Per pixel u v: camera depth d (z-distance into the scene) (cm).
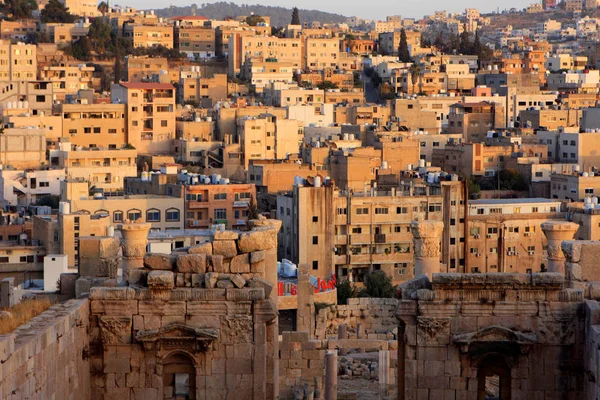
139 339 6103
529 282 6094
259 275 6231
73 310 5878
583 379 6069
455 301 6103
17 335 5294
